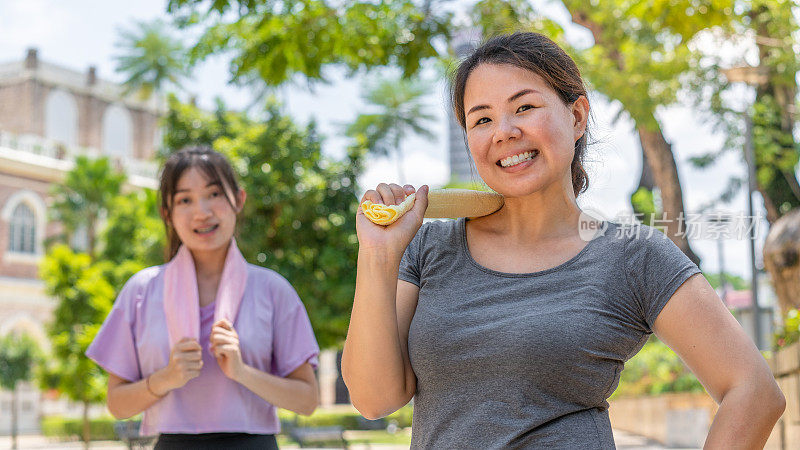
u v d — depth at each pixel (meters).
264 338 3.12
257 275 3.22
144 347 3.09
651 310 1.61
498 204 1.76
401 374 1.70
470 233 1.79
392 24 7.32
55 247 18.03
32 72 45.19
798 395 5.53
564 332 1.56
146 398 2.94
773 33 8.04
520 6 7.23
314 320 20.28
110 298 18.06
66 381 17.30
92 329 17.19
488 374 1.59
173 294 3.10
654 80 8.75
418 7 7.36
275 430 3.10
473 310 1.65
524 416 1.56
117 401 3.01
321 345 21.14
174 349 2.88
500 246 1.73
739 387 1.54
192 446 2.97
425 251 1.81
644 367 17.88
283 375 3.18
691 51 8.61
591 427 1.57
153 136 51.00
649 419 16.61
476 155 1.71
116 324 3.14
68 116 47.25
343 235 20.72
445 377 1.62
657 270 1.61
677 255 1.62
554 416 1.56
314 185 20.64
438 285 1.73
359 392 1.70
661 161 9.62
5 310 39.41
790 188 10.02
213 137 22.14
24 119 45.09
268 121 21.36
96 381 17.20
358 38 7.28
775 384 1.56
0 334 38.84
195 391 3.00
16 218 40.53
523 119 1.66
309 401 3.15
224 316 3.06
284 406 3.06
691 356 1.59
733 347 1.56
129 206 28.94
